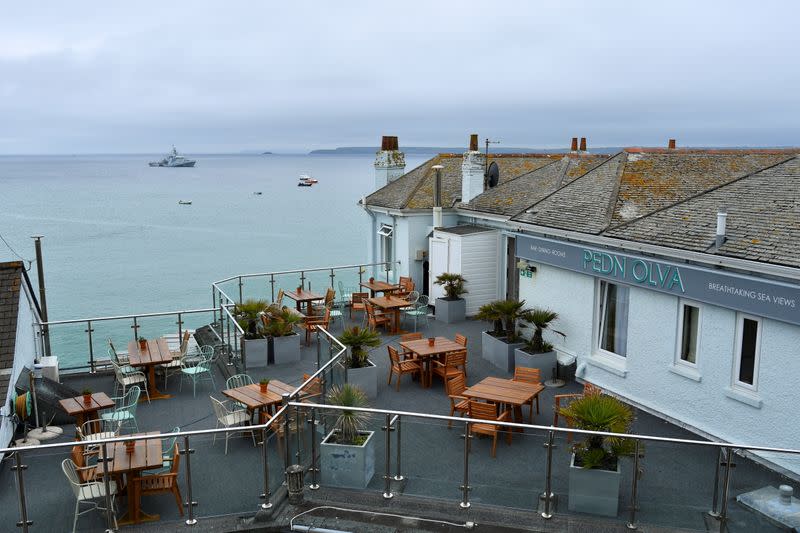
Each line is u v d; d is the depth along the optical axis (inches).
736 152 673.6
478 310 767.7
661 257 461.7
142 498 354.0
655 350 475.8
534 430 339.0
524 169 936.9
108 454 333.1
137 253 2669.8
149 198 6038.4
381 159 1029.8
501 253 767.1
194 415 500.4
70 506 321.4
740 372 415.2
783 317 373.1
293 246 2851.9
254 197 6250.0
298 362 617.0
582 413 343.3
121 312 1604.3
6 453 315.3
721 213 424.2
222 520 333.4
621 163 619.8
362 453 358.0
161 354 548.4
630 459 321.4
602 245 518.3
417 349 531.2
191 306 1672.0
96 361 627.5
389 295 737.0
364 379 510.3
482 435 365.7
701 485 312.5
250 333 614.2
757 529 303.4
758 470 316.2
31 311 582.2
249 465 341.4
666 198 557.3
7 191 7101.4
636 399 496.1
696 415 445.1
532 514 332.2
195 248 2805.1
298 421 365.1
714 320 425.7
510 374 574.6
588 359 542.3
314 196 6441.9
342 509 341.1
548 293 594.6
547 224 582.2
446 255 772.6
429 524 326.6
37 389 489.7
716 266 417.7
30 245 2938.0
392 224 898.1
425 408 494.3
